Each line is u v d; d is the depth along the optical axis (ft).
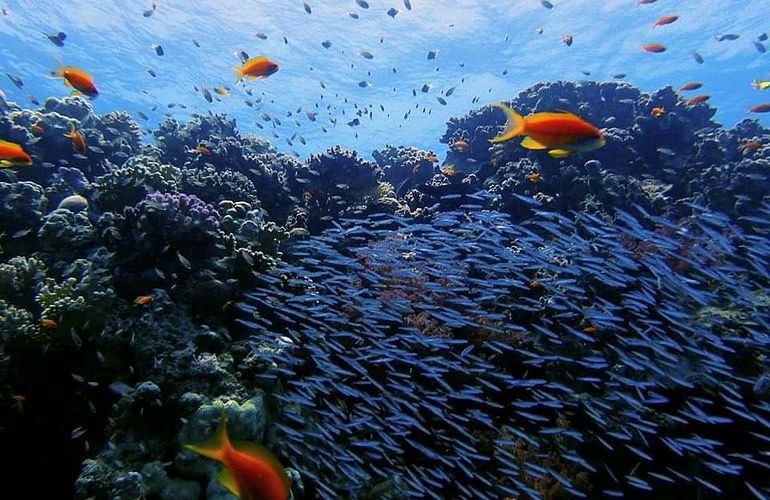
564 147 1.71
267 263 2.98
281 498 1.02
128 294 2.69
